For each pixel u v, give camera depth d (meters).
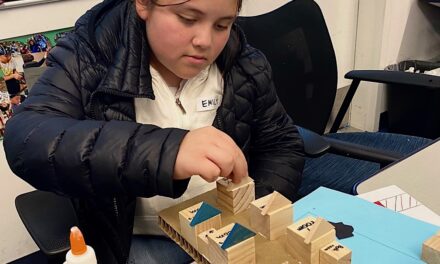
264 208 0.52
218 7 0.63
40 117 0.67
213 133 0.58
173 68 0.74
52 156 0.60
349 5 1.90
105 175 0.58
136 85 0.75
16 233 1.37
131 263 0.79
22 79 1.18
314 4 1.31
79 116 0.75
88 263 0.46
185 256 0.79
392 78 1.30
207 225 0.52
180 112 0.86
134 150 0.57
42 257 1.43
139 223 0.85
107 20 0.81
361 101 2.12
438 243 0.49
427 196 0.71
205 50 0.69
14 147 0.64
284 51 1.26
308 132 1.11
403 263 0.50
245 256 0.47
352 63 2.04
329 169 1.25
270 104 0.96
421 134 1.97
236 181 0.58
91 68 0.77
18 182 1.30
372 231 0.55
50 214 0.78
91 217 0.79
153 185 0.57
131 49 0.76
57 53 0.79
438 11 2.10
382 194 0.68
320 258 0.47
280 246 0.51
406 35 2.02
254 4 1.59
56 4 1.17
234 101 0.90
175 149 0.56
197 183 0.82
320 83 1.33
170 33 0.68
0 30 1.11
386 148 1.33
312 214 0.59
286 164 0.93
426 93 1.86
